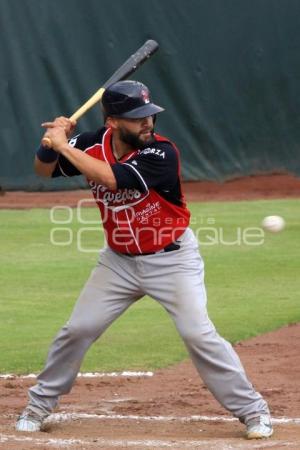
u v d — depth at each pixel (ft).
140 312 98.22
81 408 60.95
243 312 96.37
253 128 212.84
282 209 178.81
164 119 207.92
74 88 199.72
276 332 87.15
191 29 207.41
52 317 94.12
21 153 199.21
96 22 200.95
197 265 53.62
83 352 54.60
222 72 209.97
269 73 212.64
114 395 65.21
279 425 55.83
